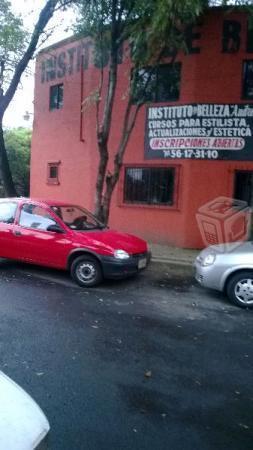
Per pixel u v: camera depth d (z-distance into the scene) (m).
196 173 11.65
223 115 11.34
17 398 2.19
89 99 10.42
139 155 12.59
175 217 12.02
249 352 4.91
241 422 3.44
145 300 6.91
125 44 12.38
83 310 6.18
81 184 14.11
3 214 8.59
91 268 7.44
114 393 3.79
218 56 11.25
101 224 8.59
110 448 3.00
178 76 11.83
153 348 4.88
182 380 4.12
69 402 3.59
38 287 7.36
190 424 3.37
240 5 9.45
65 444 3.01
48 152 15.75
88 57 13.55
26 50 11.64
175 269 9.45
